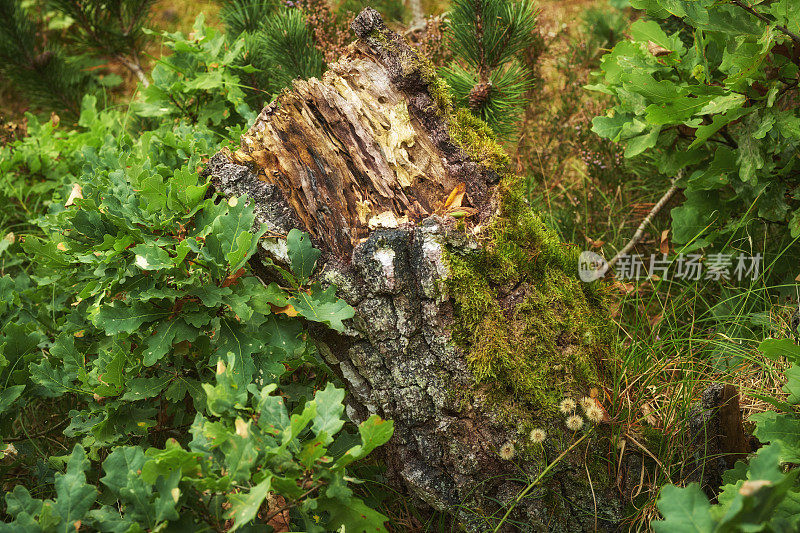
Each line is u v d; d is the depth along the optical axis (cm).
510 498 173
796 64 204
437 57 297
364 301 172
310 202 184
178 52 285
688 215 241
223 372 148
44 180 304
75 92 384
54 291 229
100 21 376
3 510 179
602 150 306
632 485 182
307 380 203
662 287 262
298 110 194
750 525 115
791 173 226
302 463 143
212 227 169
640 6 216
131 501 138
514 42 263
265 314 171
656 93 205
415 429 175
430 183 191
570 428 172
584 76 338
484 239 180
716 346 230
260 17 318
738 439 177
